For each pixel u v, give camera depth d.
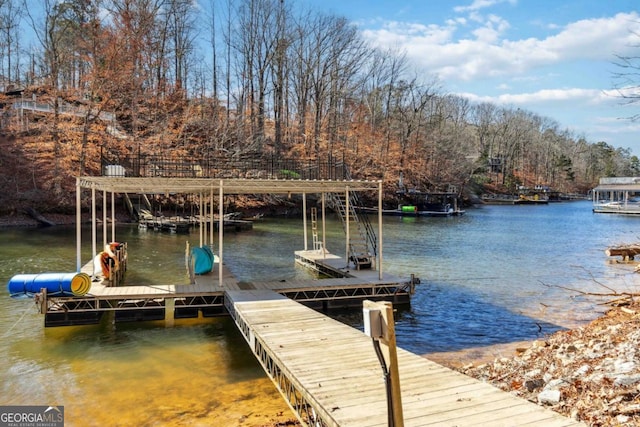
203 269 12.45
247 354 7.99
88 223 29.52
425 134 57.81
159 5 37.81
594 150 106.31
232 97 44.78
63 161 29.53
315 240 18.59
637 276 15.62
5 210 27.61
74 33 36.53
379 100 56.44
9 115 33.62
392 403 3.00
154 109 35.78
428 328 9.73
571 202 76.75
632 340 6.77
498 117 93.12
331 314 10.84
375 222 36.22
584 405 4.75
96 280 11.24
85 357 7.77
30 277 9.35
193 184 11.09
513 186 80.94
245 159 17.03
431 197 51.38
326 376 5.04
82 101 32.31
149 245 21.67
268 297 9.60
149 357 7.81
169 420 5.52
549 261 18.52
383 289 11.48
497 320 10.32
